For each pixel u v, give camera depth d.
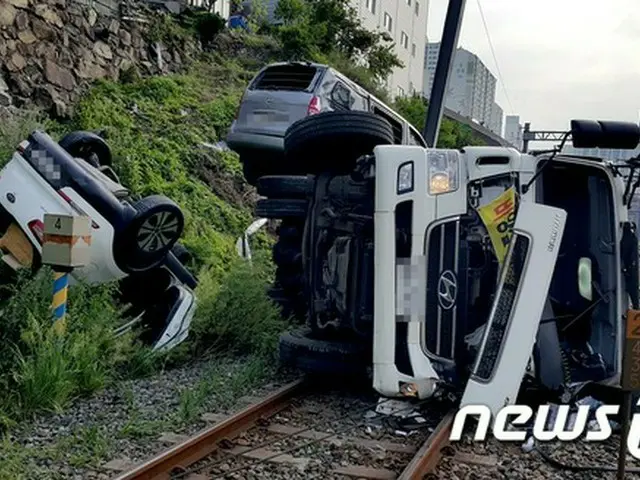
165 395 6.91
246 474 5.06
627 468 5.48
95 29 15.49
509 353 6.09
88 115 13.74
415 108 32.34
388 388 6.21
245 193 15.07
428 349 6.43
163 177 13.33
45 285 7.14
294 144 7.41
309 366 7.26
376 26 39.25
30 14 13.31
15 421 5.88
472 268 6.86
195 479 4.89
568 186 7.59
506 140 34.00
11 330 6.77
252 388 7.37
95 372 6.84
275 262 9.53
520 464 5.52
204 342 8.93
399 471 5.27
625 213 7.32
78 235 6.80
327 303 7.27
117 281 8.21
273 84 12.35
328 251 7.27
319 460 5.45
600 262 7.46
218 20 21.27
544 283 6.16
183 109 16.23
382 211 6.27
